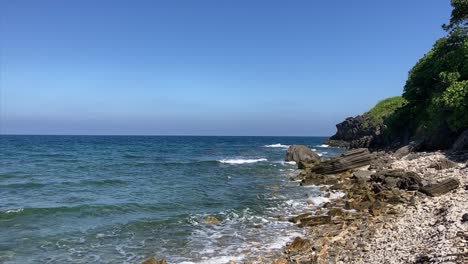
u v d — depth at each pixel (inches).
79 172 1701.5
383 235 595.8
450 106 1307.8
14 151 3117.6
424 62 1905.8
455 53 1615.4
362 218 738.2
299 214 860.6
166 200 1026.1
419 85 1894.7
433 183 879.1
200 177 1536.7
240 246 637.9
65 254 603.5
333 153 2928.2
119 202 987.3
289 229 732.7
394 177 1023.6
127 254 606.2
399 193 896.9
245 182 1385.3
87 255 600.7
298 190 1182.3
